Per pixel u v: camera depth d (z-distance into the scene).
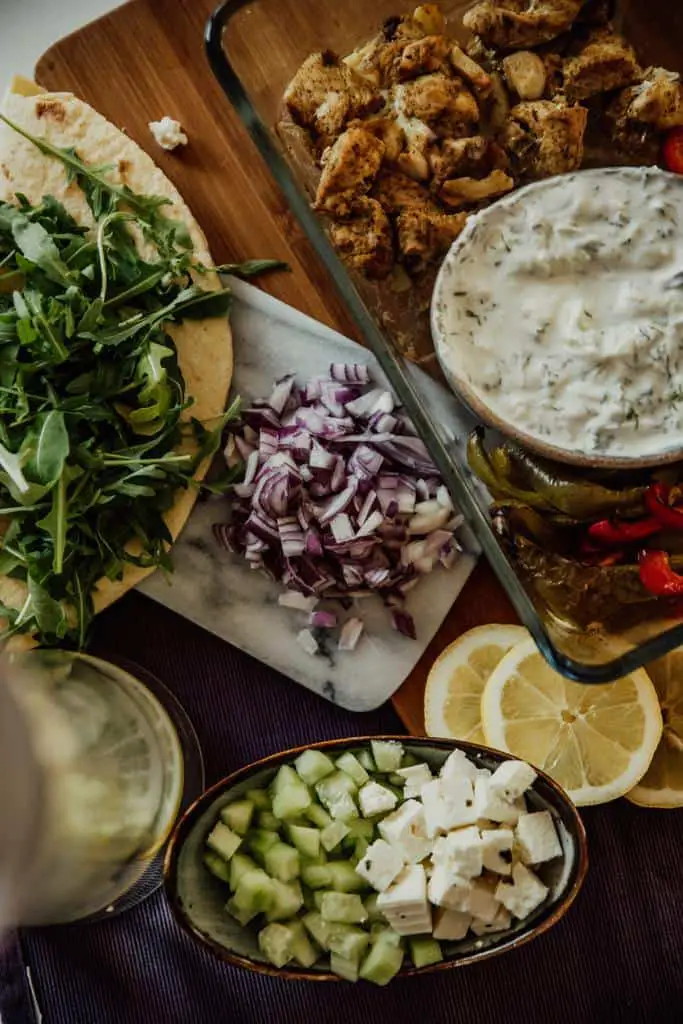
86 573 0.54
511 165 0.54
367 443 0.57
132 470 0.54
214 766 0.57
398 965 0.53
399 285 0.54
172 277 0.55
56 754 0.54
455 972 0.56
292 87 0.54
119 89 0.58
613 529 0.51
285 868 0.54
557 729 0.55
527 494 0.52
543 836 0.53
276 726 0.57
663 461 0.49
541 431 0.50
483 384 0.50
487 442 0.53
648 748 0.55
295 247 0.58
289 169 0.54
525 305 0.50
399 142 0.54
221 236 0.58
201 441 0.56
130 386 0.53
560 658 0.50
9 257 0.54
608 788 0.55
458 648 0.56
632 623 0.52
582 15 0.54
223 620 0.57
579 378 0.50
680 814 0.57
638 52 0.56
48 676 0.55
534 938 0.56
